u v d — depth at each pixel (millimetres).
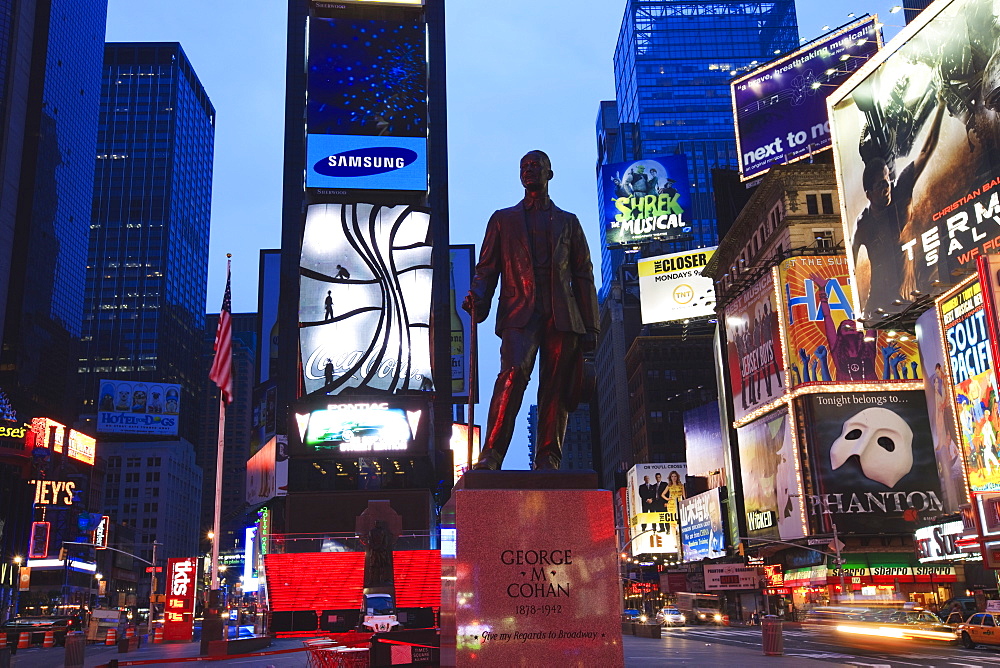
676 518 115625
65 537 137625
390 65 99625
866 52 84062
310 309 91375
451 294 123688
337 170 95688
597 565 9469
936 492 70062
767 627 31312
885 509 70000
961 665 27031
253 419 123562
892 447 71125
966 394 52625
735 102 90250
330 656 20906
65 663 29047
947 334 54719
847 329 73875
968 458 52719
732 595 93062
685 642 43688
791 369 74812
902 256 57656
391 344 91125
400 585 66438
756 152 88062
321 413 89438
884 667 26031
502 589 9273
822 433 71875
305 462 89688
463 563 9297
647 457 146375
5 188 182625
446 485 110312
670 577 112750
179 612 56281
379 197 97188
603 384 191875
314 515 87438
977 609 47500
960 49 52562
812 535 70375
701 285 120188
